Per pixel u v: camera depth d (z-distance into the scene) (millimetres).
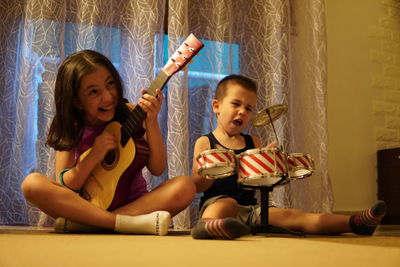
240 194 1641
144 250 855
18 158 1923
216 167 1343
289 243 1054
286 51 2322
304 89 2447
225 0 2279
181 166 2014
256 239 1169
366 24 2928
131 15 2154
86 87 1506
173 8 2109
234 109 1690
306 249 900
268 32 2355
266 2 2375
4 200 1960
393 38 2982
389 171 2732
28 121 1951
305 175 1412
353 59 2854
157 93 1499
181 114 2043
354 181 2758
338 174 2713
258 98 2322
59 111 1544
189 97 2225
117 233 1378
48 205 1357
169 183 1473
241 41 2369
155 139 1530
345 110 2787
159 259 722
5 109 2012
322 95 2395
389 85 2945
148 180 2041
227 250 868
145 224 1326
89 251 827
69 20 2102
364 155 2811
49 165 1925
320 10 2443
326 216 1440
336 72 2789
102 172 1489
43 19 1979
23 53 1958
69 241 1040
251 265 658
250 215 1539
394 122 2932
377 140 2865
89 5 2055
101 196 1454
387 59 2961
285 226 1494
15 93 2025
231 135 1744
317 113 2402
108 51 2088
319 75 2406
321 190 2348
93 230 1395
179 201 1455
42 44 1972
